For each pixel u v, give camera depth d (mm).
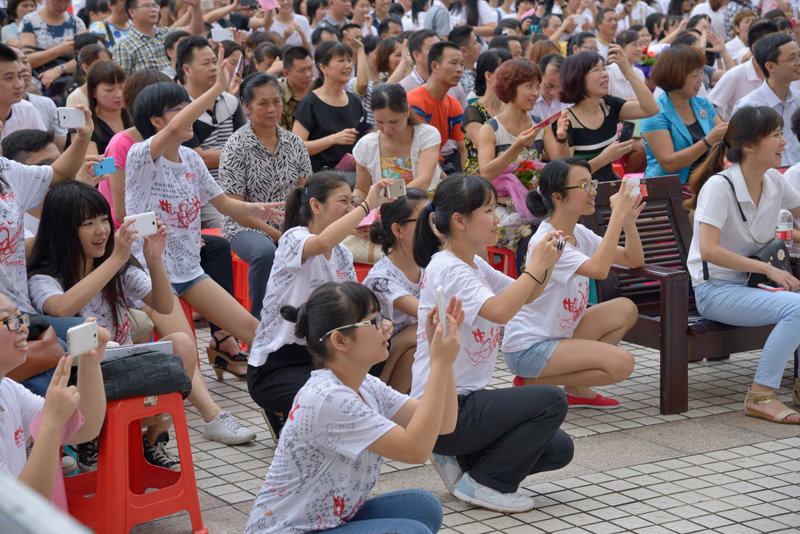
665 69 6098
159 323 4383
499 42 8180
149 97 4461
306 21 9961
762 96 6930
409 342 4238
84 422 2738
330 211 3910
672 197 5352
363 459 2502
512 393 3428
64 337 3326
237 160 5215
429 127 5543
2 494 687
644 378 5258
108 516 3051
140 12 7547
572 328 4422
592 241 4562
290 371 3908
